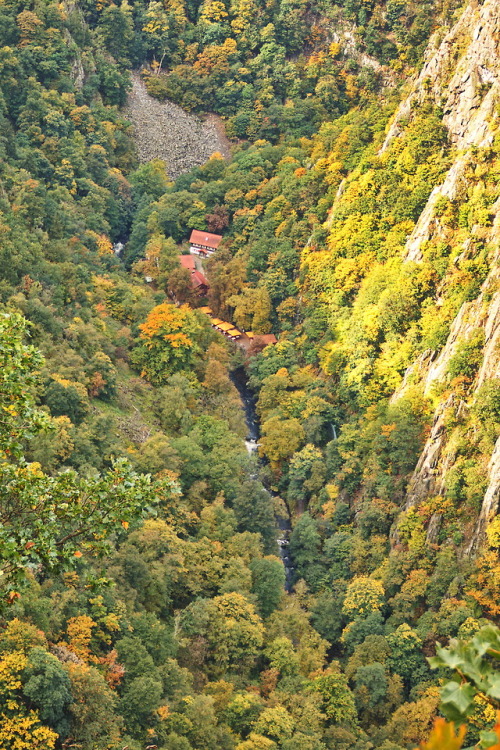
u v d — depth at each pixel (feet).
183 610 422.41
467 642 45.75
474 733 315.17
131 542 435.12
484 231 544.21
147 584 413.80
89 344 579.48
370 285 602.44
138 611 395.55
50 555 149.07
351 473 535.60
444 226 570.87
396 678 420.77
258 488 517.96
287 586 506.89
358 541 500.74
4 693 289.53
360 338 589.32
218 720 380.17
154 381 621.72
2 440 161.89
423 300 568.00
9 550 141.38
